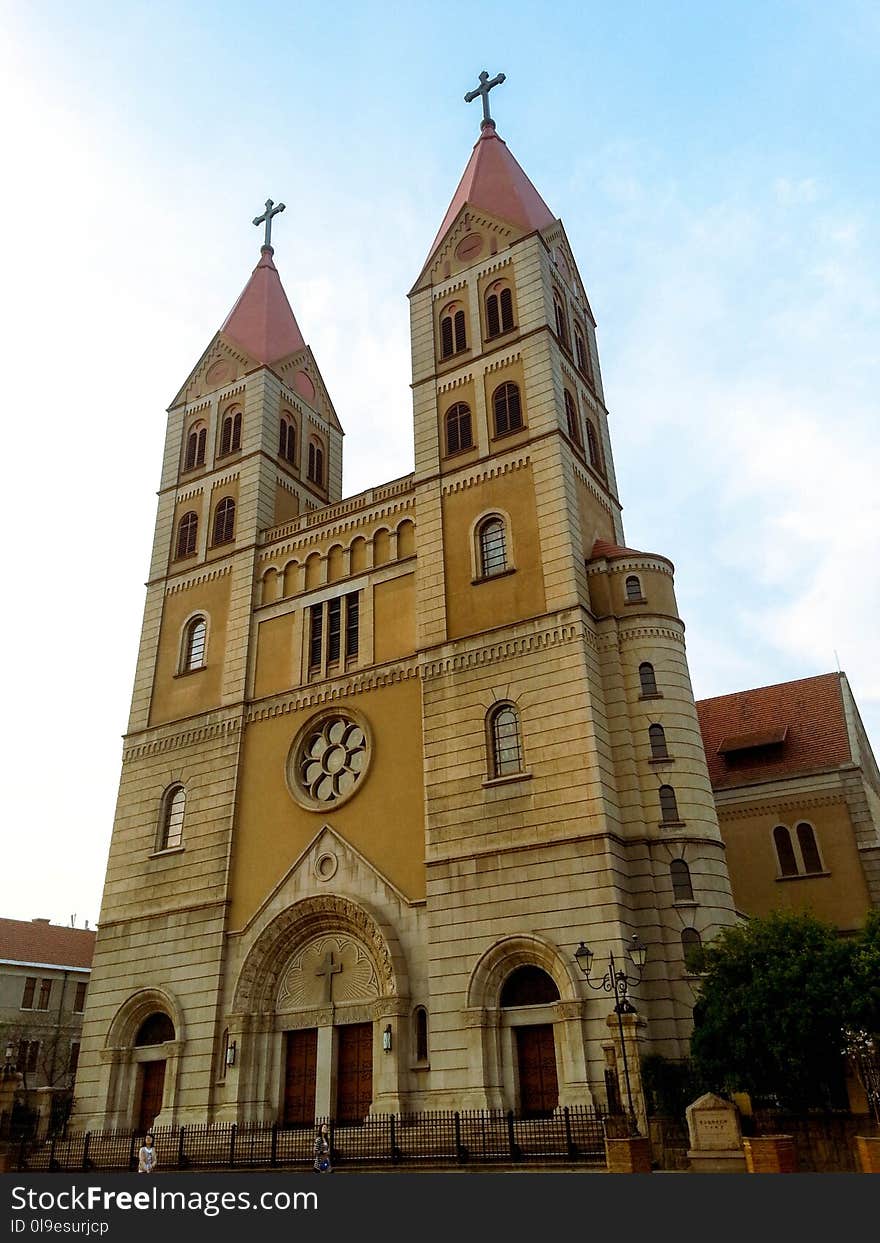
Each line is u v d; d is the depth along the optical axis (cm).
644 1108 2681
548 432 4138
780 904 4122
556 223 5081
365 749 4016
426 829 3638
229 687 4544
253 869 4047
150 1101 3866
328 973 3688
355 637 4353
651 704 3650
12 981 6556
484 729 3697
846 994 2623
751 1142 2147
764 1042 2653
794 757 4809
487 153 5375
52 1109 3884
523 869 3369
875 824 4619
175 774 4509
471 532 4144
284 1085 3634
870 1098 2558
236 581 4834
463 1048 3216
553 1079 3109
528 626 3775
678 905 3288
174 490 5434
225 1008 3800
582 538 4059
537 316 4469
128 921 4256
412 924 3534
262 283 6116
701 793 3534
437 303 4897
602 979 3073
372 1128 3172
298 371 5772
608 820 3319
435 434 4491
